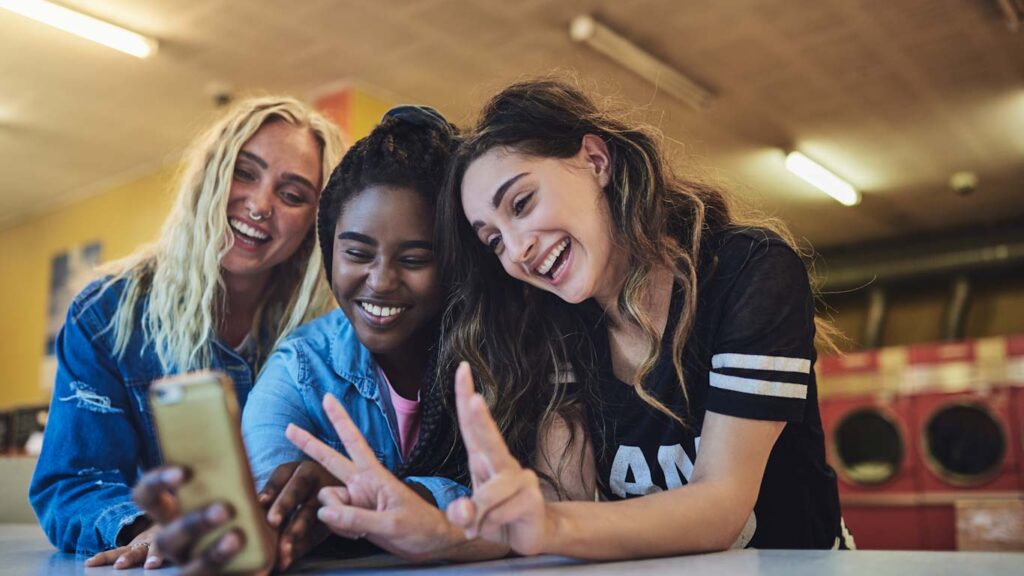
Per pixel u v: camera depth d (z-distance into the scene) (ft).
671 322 4.40
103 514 4.60
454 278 4.72
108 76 18.34
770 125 19.79
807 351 4.13
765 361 4.00
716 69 17.17
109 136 21.59
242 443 2.57
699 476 3.95
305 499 3.53
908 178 23.03
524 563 3.50
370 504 3.31
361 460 3.30
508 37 16.14
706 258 4.40
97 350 5.47
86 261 25.23
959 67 17.28
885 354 18.38
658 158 4.47
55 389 5.43
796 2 14.97
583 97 4.50
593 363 4.67
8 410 12.09
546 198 4.20
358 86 18.12
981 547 16.11
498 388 4.64
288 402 4.55
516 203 4.22
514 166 4.20
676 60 16.76
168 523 2.54
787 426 4.46
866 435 18.58
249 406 4.58
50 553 4.76
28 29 16.51
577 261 4.30
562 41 16.14
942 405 17.58
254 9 15.49
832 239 28.37
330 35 16.33
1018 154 21.47
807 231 27.50
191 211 5.75
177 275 5.66
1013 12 14.94
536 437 4.66
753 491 3.89
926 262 27.04
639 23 15.57
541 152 4.22
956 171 22.57
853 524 18.26
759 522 4.58
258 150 5.82
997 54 16.76
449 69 17.46
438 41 16.38
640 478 4.55
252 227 5.82
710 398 4.07
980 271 26.32
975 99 18.62
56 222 26.43
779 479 4.54
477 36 16.15
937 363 17.80
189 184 5.82
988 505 16.20
